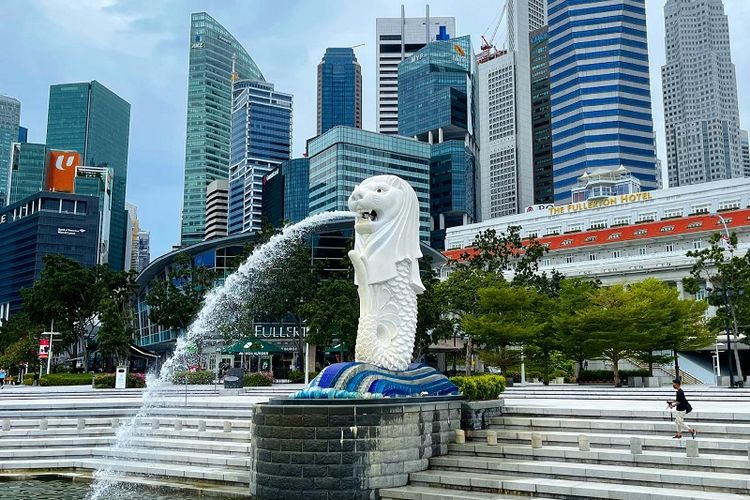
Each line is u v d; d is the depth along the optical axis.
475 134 197.50
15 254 148.38
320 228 65.00
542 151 196.12
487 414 20.44
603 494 14.70
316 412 16.59
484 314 46.84
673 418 18.64
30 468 21.89
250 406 26.44
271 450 16.86
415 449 17.53
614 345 42.53
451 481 16.58
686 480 14.73
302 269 54.44
